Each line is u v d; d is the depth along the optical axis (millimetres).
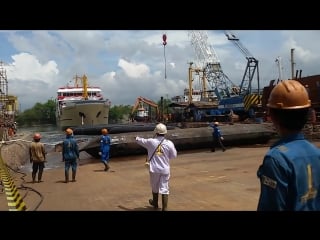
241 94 49094
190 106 53625
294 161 2316
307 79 28562
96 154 21938
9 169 19047
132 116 72062
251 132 26094
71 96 73875
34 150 14625
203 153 22516
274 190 2291
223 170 15055
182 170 15641
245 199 9641
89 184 13328
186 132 24359
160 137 8352
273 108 2516
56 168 19859
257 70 49219
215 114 47906
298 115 2453
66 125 65812
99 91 73688
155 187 8461
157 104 72500
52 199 10688
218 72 67312
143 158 21453
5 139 37375
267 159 2361
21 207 9578
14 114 60188
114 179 14297
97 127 41500
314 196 2357
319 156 2400
